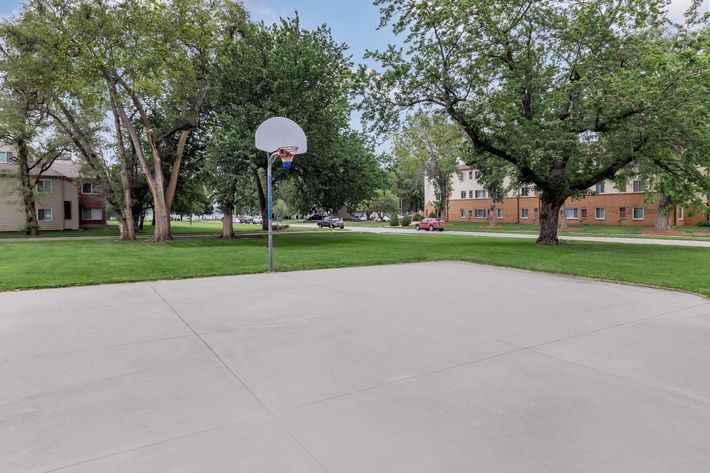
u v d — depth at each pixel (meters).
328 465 2.64
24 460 2.70
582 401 3.55
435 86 17.53
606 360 4.52
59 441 2.94
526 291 8.51
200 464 2.65
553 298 7.80
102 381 4.00
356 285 9.23
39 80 20.64
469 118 17.80
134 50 20.84
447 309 6.89
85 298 7.89
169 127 27.06
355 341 5.18
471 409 3.41
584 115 17.58
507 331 5.61
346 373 4.16
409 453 2.78
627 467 2.62
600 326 5.86
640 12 17.89
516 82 18.05
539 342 5.13
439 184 50.31
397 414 3.32
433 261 13.91
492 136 18.27
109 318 6.36
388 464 2.65
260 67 21.42
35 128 29.05
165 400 3.58
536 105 18.84
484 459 2.71
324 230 42.09
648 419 3.23
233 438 2.97
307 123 21.58
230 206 28.36
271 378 4.05
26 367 4.36
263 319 6.27
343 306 7.12
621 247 18.84
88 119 27.88
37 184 37.03
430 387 3.83
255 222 75.69
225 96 22.94
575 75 19.00
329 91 22.48
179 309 6.96
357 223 65.69
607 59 17.98
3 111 26.12
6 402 3.56
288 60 21.50
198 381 3.99
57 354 4.75
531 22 18.97
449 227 44.75
